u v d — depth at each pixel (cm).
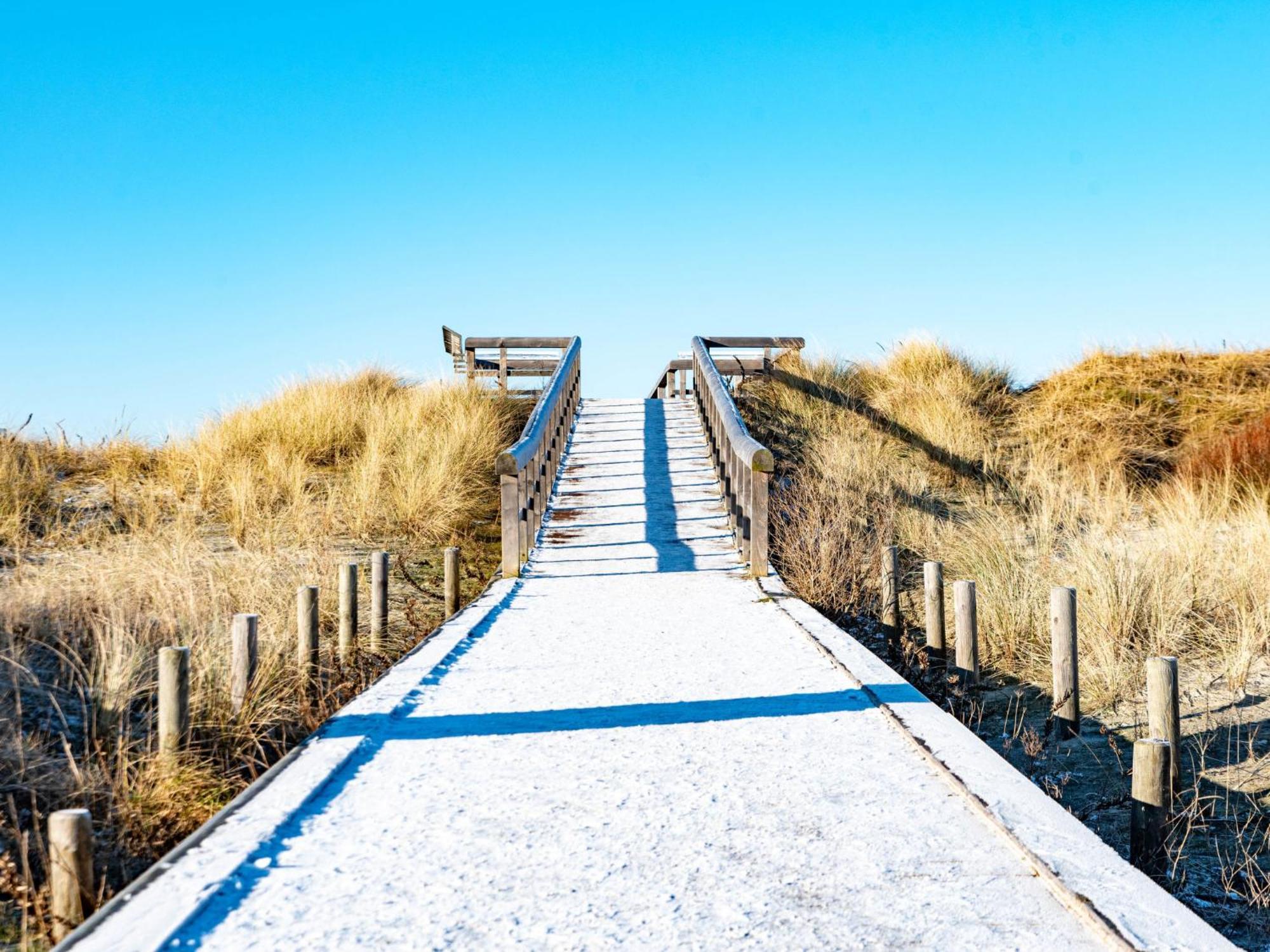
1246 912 367
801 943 258
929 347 1577
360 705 480
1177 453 1295
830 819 341
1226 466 1145
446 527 1104
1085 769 521
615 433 1538
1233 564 815
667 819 343
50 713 582
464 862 309
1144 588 759
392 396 1617
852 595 847
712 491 1195
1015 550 923
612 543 1008
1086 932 262
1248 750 541
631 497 1188
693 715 466
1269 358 1516
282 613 759
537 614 718
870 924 268
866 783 376
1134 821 384
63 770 499
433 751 418
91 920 267
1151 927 257
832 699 490
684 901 283
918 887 289
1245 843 434
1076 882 283
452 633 647
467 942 260
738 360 1706
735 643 618
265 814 343
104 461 1318
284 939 261
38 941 343
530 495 1000
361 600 865
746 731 441
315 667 635
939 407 1391
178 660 489
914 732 427
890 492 1149
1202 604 762
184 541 945
